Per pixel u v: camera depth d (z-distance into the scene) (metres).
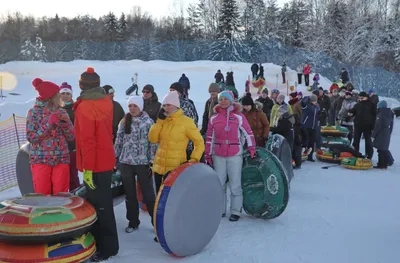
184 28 69.88
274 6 64.50
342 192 7.26
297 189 7.46
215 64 37.56
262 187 5.57
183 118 4.64
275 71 36.19
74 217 3.72
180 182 4.16
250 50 56.94
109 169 4.16
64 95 5.66
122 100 17.92
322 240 4.85
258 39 58.91
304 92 29.02
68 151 4.84
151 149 4.95
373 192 7.30
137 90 23.72
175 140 4.60
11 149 8.29
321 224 5.44
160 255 4.34
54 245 3.65
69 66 33.72
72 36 71.94
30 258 3.54
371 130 10.44
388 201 6.68
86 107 3.98
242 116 5.56
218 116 5.53
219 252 4.44
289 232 5.11
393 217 5.81
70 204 3.93
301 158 9.73
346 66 46.25
